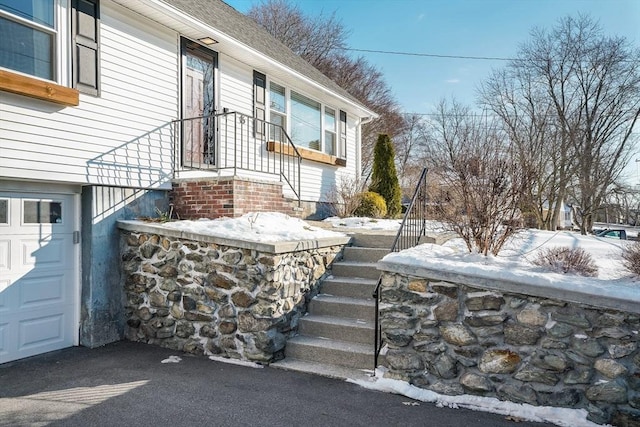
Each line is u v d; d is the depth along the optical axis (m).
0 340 4.69
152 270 5.41
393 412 3.45
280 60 8.79
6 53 4.69
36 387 3.97
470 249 4.91
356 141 12.63
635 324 3.16
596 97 17.42
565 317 3.37
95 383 4.06
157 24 6.50
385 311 4.03
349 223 8.38
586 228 17.67
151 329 5.40
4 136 4.62
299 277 4.99
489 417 3.37
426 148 25.50
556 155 17.28
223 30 7.14
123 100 5.95
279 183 7.19
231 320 4.75
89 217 5.45
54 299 5.21
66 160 5.20
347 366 4.41
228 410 3.46
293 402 3.62
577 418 3.25
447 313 3.77
